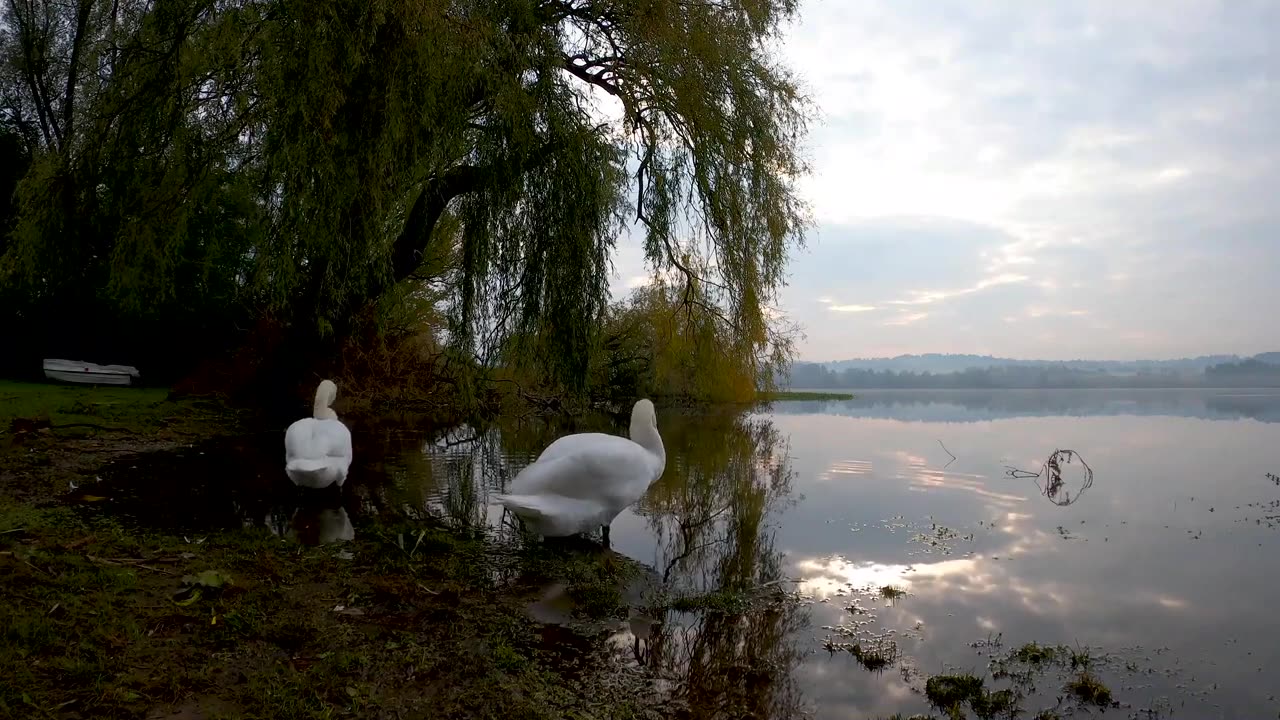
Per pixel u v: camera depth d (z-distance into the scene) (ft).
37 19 55.72
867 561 17.85
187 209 33.06
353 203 25.22
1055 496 26.14
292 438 21.71
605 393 60.95
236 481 23.07
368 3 23.67
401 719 9.05
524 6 26.48
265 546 15.88
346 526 18.49
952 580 16.47
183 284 49.85
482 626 12.32
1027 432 49.67
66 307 50.96
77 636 9.96
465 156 26.78
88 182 32.81
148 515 18.25
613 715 9.75
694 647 12.40
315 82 23.21
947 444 41.32
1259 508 24.17
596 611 13.60
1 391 41.70
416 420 44.21
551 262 27.30
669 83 31.53
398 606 12.92
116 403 37.99
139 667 9.47
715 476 29.50
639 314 59.93
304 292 33.63
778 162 36.14
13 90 58.23
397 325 51.03
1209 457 37.11
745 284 35.86
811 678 11.33
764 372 52.70
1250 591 15.78
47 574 12.28
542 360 28.73
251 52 25.29
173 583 12.85
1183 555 18.58
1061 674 11.68
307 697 9.28
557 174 26.99
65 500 19.31
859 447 39.45
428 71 23.94
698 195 34.35
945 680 11.23
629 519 21.77
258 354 42.09
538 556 16.71
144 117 30.66
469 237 27.35
